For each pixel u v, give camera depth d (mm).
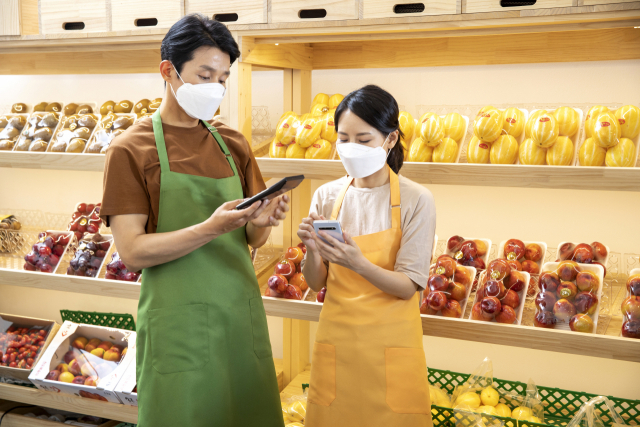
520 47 1915
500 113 1594
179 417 1268
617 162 1454
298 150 1792
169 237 1206
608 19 1408
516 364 2100
